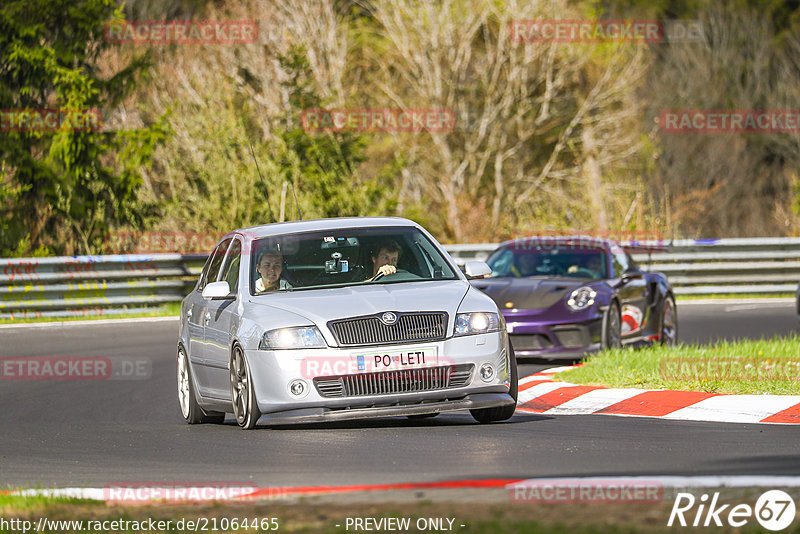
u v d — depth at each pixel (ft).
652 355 154.61
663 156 595.88
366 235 125.59
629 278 186.39
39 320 256.11
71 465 101.96
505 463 91.61
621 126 540.52
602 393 134.41
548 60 523.70
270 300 117.39
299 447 104.17
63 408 147.23
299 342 111.24
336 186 374.43
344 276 121.70
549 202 497.05
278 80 499.10
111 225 360.69
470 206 478.59
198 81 471.21
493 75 523.29
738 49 644.27
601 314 174.91
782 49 653.71
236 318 117.80
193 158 377.91
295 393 111.04
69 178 349.00
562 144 528.63
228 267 128.77
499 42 519.19
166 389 162.71
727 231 611.06
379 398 110.52
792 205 540.93
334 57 514.68
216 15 531.50
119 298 265.95
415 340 111.75
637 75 533.14
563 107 543.39
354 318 111.75
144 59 363.15
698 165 600.80
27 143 352.49
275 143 406.00
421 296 114.93
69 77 344.28
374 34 547.08
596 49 525.75
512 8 512.63
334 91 459.32
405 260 123.54
